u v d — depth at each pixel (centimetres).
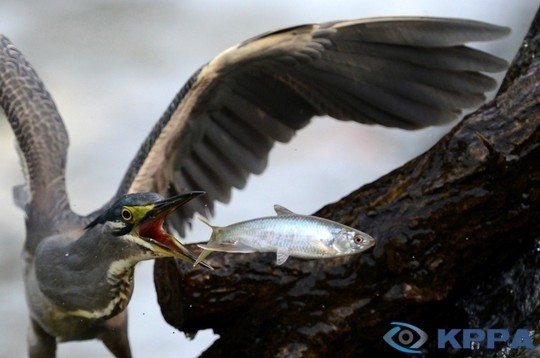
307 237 882
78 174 1945
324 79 1216
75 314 1184
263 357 1079
